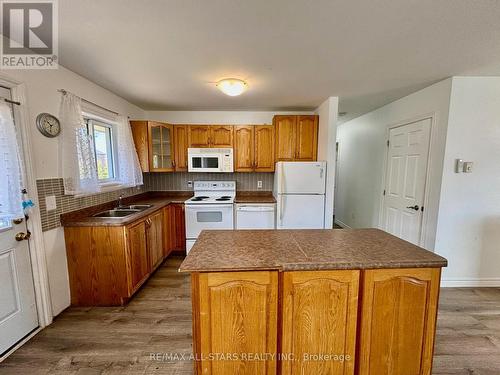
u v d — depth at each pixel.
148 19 1.36
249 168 3.53
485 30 1.46
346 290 1.23
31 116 1.73
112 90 2.70
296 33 1.51
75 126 2.07
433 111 2.46
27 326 1.73
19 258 1.67
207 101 3.19
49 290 1.90
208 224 3.29
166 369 1.49
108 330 1.84
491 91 2.26
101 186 2.60
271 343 1.23
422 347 1.29
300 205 3.12
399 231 3.01
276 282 1.20
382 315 1.25
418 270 1.24
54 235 1.96
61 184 2.02
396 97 2.95
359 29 1.46
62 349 1.64
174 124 3.50
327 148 3.04
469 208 2.39
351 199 4.46
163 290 2.48
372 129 3.67
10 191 1.49
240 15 1.32
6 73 1.55
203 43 1.64
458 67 2.04
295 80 2.36
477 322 1.95
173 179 3.86
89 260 2.13
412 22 1.39
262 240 1.57
